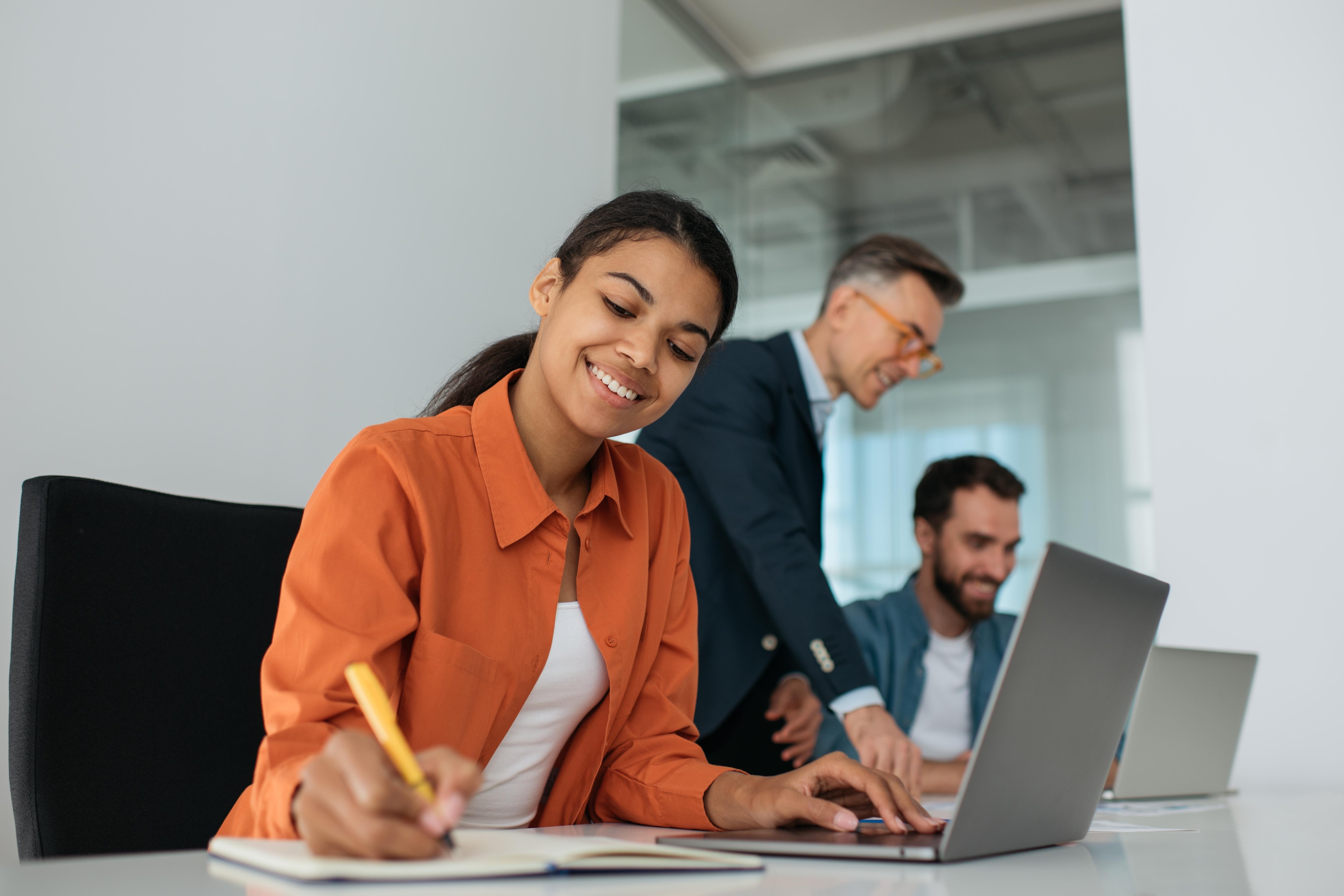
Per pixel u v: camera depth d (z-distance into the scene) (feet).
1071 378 13.83
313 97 6.44
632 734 3.71
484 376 3.90
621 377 3.37
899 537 14.05
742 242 15.07
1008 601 13.71
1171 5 8.04
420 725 2.96
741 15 14.26
